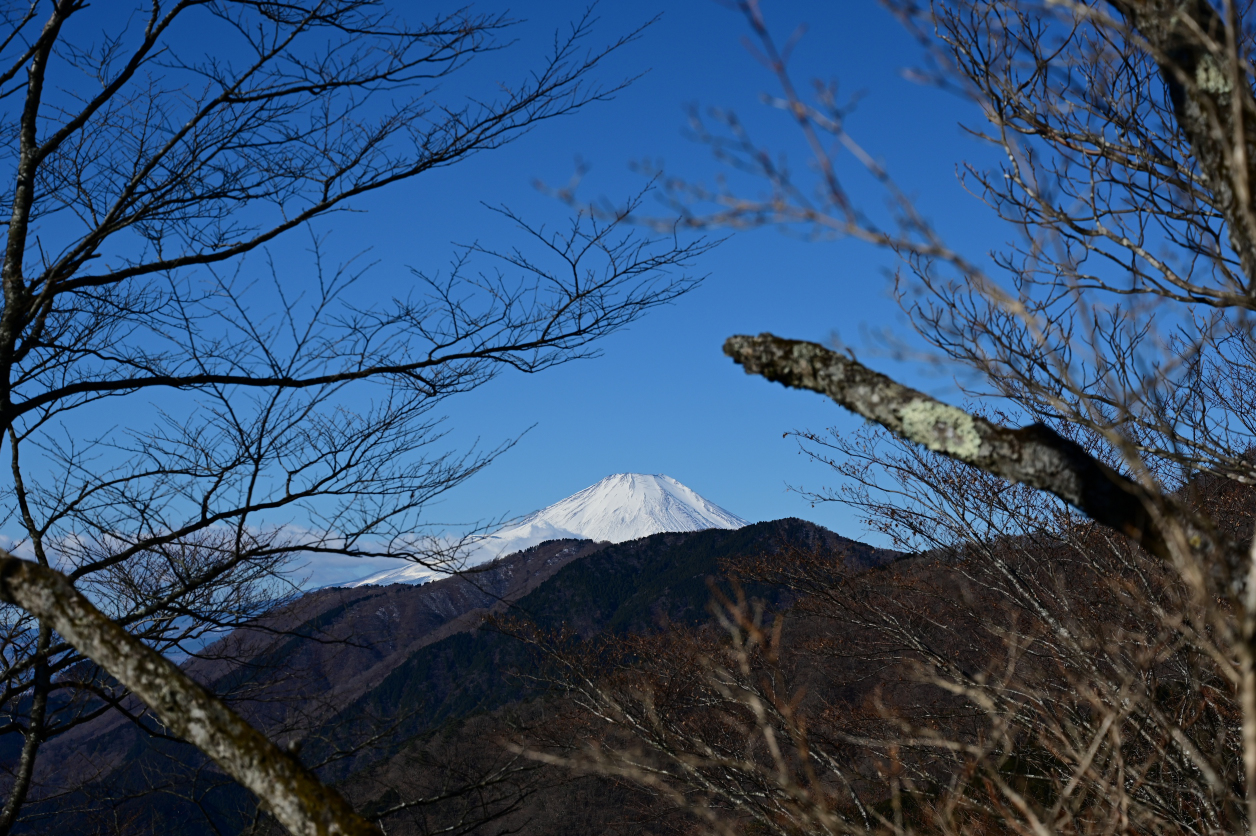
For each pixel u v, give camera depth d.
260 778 1.35
